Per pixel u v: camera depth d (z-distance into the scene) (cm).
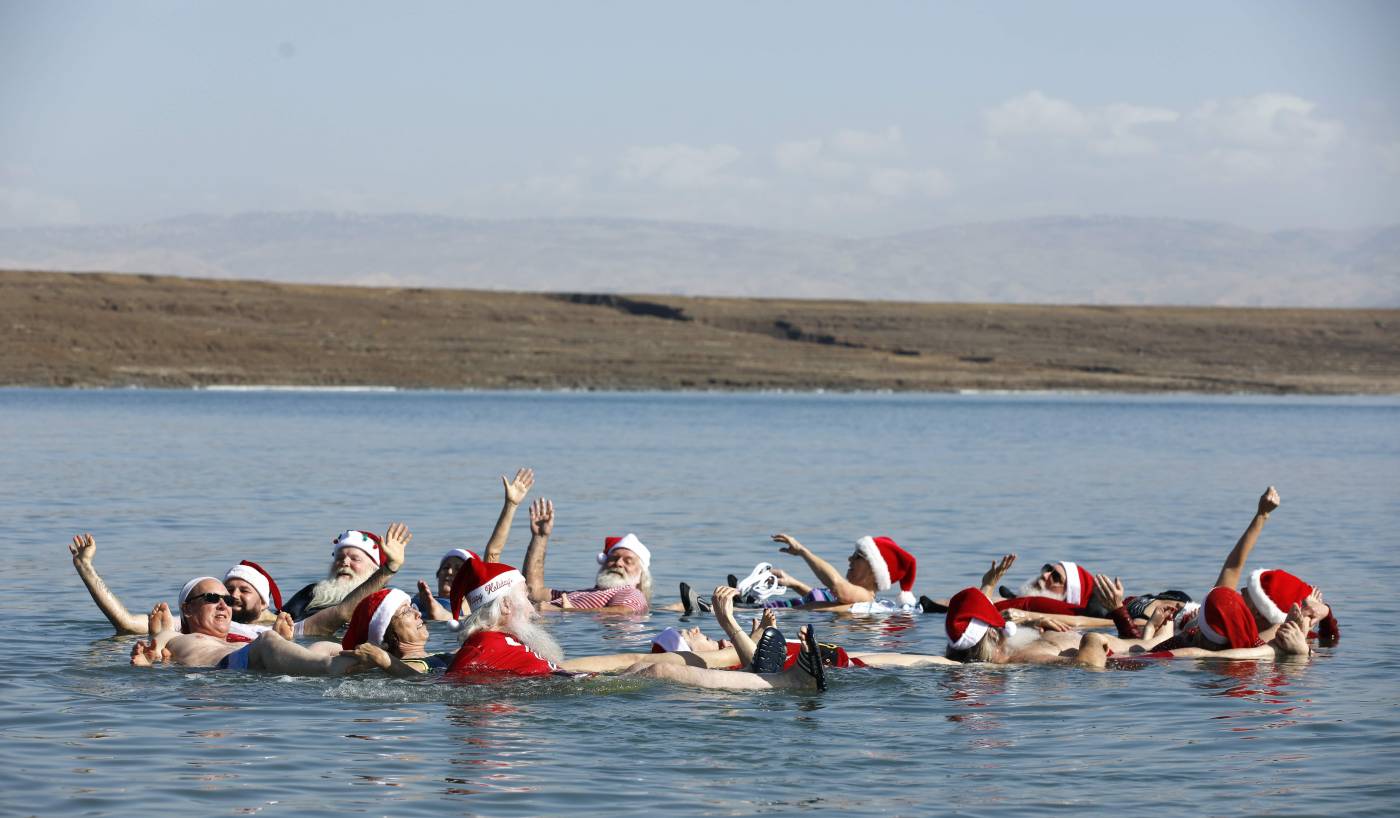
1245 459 6462
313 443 6988
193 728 1484
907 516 3938
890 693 1680
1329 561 3002
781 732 1486
